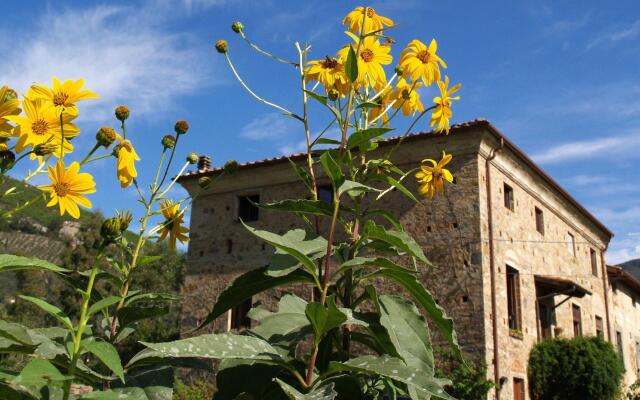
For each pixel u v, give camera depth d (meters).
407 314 2.31
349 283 2.40
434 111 3.11
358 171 2.70
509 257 14.09
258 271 2.30
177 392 13.49
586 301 19.12
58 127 1.98
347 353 2.48
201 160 17.55
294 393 1.81
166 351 1.87
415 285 2.22
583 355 14.16
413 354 2.20
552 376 14.18
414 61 2.99
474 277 12.77
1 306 28.81
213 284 16.30
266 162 15.67
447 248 13.21
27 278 30.36
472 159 13.49
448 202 13.48
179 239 2.79
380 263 2.17
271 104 2.75
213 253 16.58
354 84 2.79
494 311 12.77
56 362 1.86
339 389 2.32
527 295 14.76
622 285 23.56
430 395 2.03
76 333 1.66
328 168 2.22
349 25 3.00
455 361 12.26
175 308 22.55
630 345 23.42
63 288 25.45
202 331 15.95
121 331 2.30
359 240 2.38
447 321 2.23
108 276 2.34
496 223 13.73
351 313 2.20
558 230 17.67
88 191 1.98
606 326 20.50
